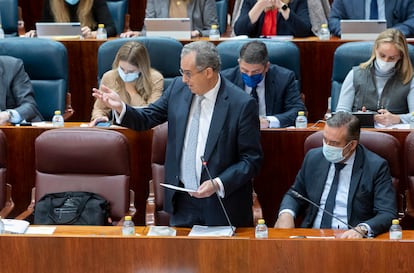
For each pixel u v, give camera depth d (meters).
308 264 8.41
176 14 17.58
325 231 9.92
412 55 13.83
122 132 12.02
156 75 13.70
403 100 13.35
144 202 12.17
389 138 10.96
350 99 13.58
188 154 10.05
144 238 8.50
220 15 18.70
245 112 9.87
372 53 13.60
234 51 14.22
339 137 10.18
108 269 8.55
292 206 10.70
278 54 14.25
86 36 16.70
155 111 10.34
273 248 8.41
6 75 14.15
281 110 13.45
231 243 8.44
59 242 8.53
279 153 11.96
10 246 8.55
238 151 10.00
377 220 9.95
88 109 16.17
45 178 11.34
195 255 8.48
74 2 17.45
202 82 9.73
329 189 10.56
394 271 8.34
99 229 9.97
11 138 12.20
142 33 16.97
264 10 16.50
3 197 11.79
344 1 16.70
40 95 14.95
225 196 9.77
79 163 11.25
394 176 11.03
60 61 14.94
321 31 16.17
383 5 16.50
